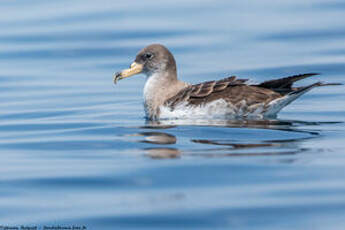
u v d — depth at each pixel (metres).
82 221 9.97
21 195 11.27
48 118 18.14
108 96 21.28
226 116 16.91
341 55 24.77
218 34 28.11
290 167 12.11
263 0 33.34
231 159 12.76
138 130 15.98
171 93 17.91
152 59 18.20
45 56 26.50
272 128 15.62
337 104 18.91
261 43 26.83
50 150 14.30
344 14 30.02
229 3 33.00
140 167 12.48
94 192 11.24
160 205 10.42
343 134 14.92
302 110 18.20
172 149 13.76
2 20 31.14
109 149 14.11
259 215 9.87
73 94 21.48
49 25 30.22
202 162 12.62
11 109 19.48
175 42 27.19
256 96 16.70
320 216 9.73
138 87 22.67
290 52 25.45
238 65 24.05
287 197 10.54
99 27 29.64
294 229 9.31
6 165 13.16
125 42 27.58
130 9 32.28
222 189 11.02
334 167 12.01
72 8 32.84
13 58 26.30
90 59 25.98
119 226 9.72
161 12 31.58
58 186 11.64
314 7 31.47
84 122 17.41
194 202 10.48
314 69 23.27
